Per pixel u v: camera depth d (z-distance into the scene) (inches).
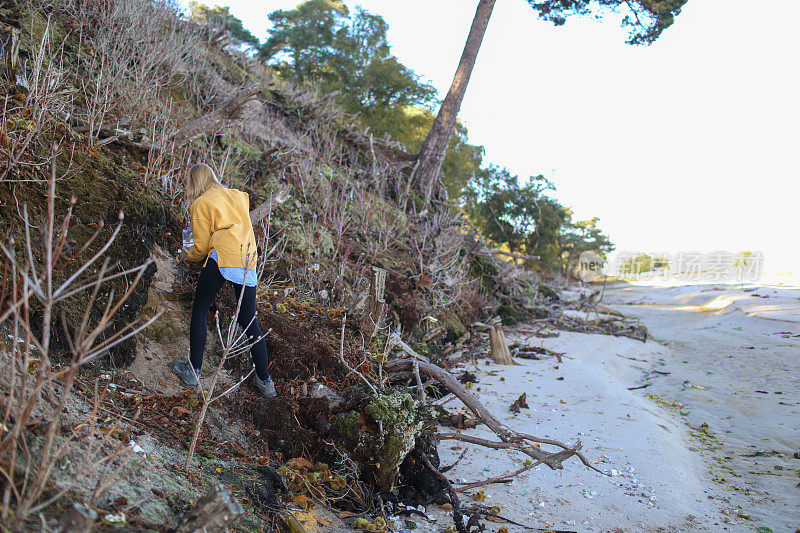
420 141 860.6
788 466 186.2
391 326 274.1
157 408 135.3
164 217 183.9
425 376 209.2
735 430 229.3
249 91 236.4
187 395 144.9
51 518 75.9
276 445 151.7
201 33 427.8
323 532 123.0
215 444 135.1
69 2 272.1
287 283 233.8
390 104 874.8
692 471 178.4
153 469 106.7
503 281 483.8
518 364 311.1
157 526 88.1
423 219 445.7
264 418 155.6
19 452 84.7
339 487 141.3
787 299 672.4
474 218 1061.8
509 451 182.7
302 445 152.5
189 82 335.0
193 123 236.1
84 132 181.0
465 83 561.3
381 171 455.8
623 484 160.2
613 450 186.9
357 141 493.7
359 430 149.7
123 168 178.2
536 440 157.8
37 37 234.2
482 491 150.5
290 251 261.0
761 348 410.0
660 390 306.2
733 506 152.5
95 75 244.4
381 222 363.3
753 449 205.2
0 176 133.6
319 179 347.9
